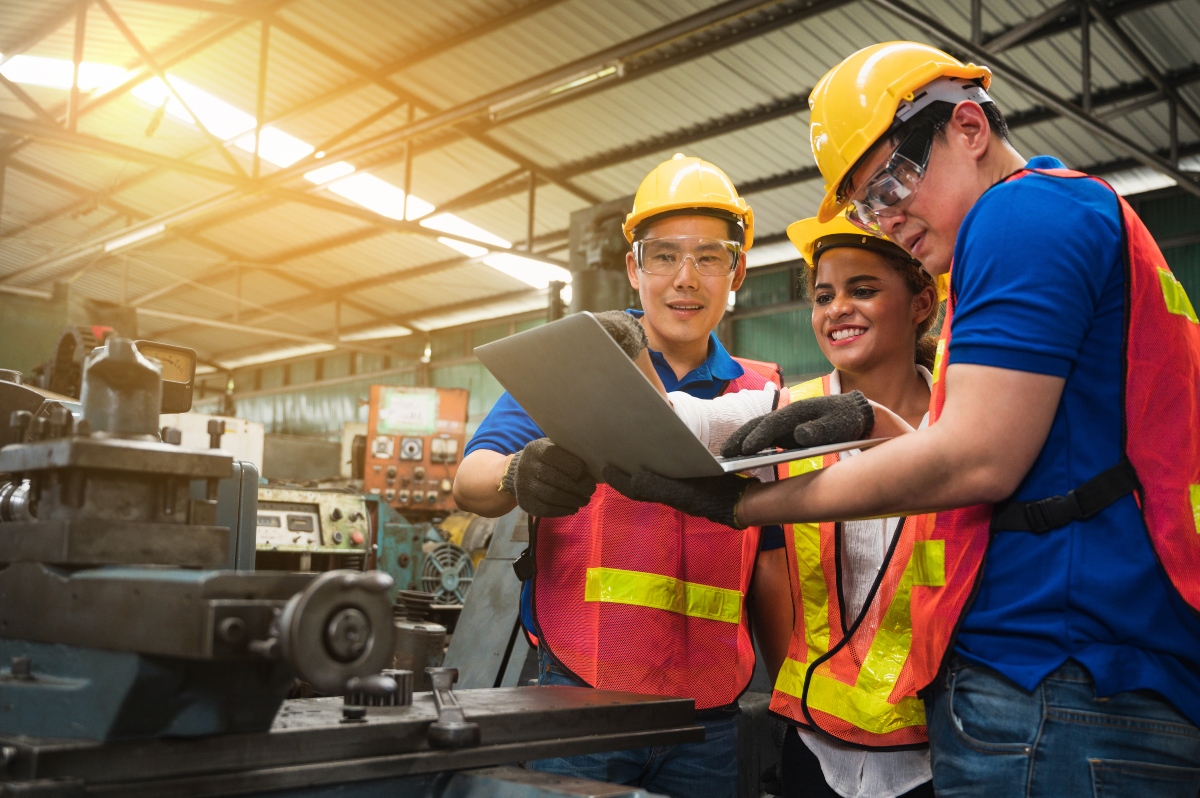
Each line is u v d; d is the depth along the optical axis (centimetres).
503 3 825
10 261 1608
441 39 902
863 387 161
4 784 69
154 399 94
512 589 265
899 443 97
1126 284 97
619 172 1049
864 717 140
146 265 1529
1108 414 97
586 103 922
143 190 1343
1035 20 636
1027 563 99
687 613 158
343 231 1336
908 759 139
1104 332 98
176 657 75
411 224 1025
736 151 955
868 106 111
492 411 164
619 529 156
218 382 2152
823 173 121
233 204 1293
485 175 1114
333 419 1847
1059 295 94
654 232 166
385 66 962
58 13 924
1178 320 101
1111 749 93
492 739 94
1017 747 96
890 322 155
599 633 152
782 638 170
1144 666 94
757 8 655
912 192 111
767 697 246
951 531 107
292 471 882
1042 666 96
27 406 117
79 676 81
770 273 1230
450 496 891
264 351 1956
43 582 87
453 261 1362
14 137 1220
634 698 113
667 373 168
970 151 109
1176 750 94
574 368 99
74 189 1363
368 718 90
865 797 140
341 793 85
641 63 838
